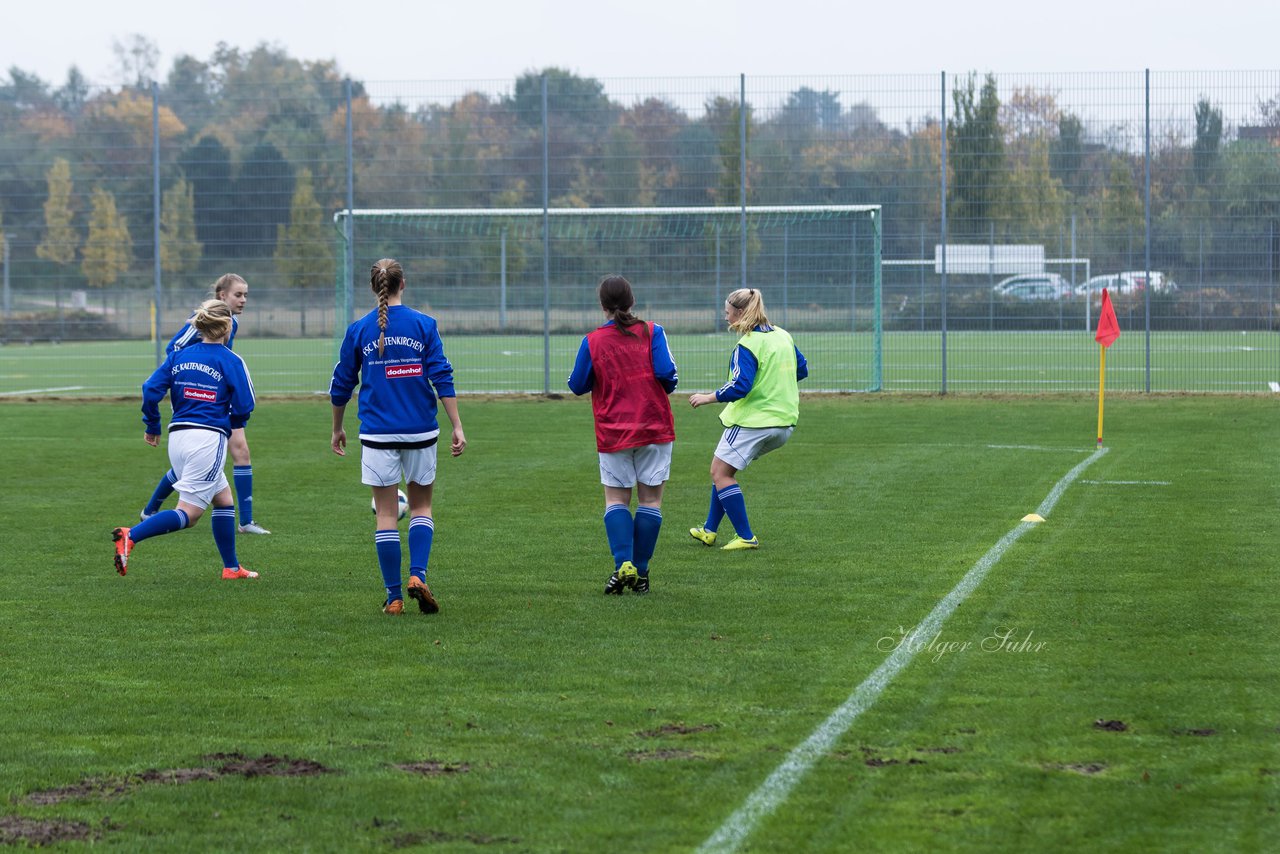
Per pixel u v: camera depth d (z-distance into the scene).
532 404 48.22
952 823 9.38
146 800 10.01
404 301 54.75
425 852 9.05
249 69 123.62
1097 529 21.38
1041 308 51.81
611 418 17.12
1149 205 50.88
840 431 37.88
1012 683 12.71
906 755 10.75
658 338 17.16
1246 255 50.53
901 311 52.56
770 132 52.69
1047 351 52.00
